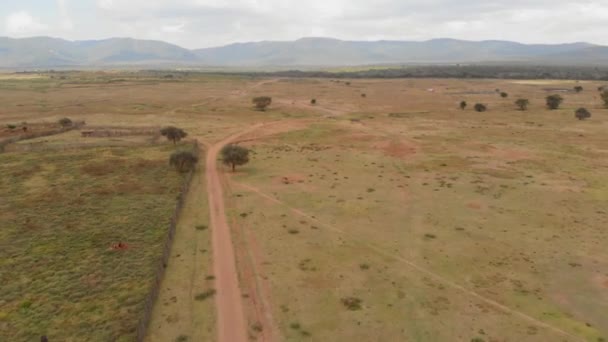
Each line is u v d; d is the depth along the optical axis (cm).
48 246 3628
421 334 2569
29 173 5684
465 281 3159
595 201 4762
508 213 4447
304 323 2673
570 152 7075
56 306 2798
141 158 6544
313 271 3297
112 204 4625
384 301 2905
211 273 3259
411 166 6281
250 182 5522
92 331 2556
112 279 3134
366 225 4162
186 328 2617
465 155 6894
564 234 3938
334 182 5522
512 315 2759
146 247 3653
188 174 5669
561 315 2766
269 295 2973
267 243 3772
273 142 8069
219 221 4253
